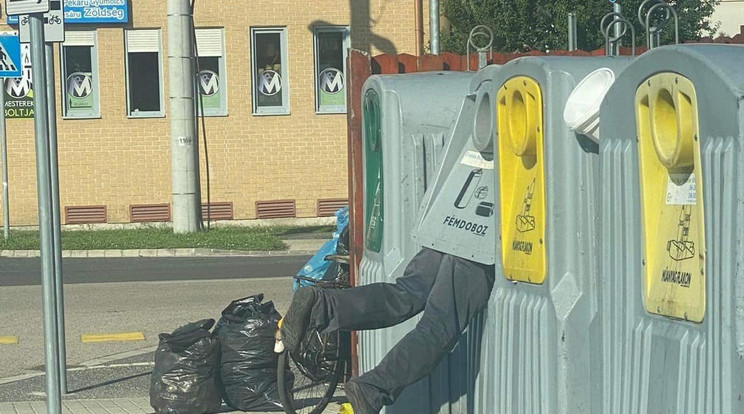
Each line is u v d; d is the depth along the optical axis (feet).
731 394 9.95
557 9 60.90
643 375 11.51
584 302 13.16
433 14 59.36
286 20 80.02
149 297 44.42
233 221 80.18
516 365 14.28
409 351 15.93
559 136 13.21
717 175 10.09
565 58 13.62
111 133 79.10
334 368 24.26
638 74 11.39
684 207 10.79
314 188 80.84
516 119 14.29
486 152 16.02
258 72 80.28
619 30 44.47
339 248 26.89
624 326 11.92
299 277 26.21
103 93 78.89
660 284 11.17
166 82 79.46
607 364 12.32
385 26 80.79
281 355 23.22
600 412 12.53
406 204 18.99
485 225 15.88
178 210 68.95
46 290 19.95
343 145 81.00
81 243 65.51
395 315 16.44
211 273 53.11
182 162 68.39
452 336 16.07
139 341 35.27
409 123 18.95
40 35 20.03
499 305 14.84
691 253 10.64
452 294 16.10
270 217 80.48
